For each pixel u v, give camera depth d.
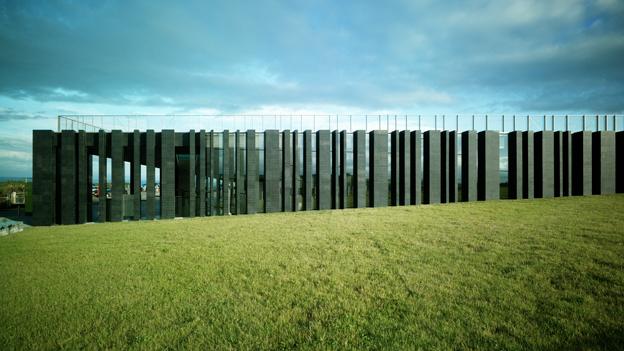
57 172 26.86
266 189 28.61
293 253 12.72
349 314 7.32
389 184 31.59
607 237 13.27
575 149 31.44
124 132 27.34
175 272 10.65
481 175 30.48
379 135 30.11
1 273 10.69
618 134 31.55
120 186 26.77
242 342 6.23
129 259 12.35
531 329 6.37
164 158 27.28
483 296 8.08
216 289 9.10
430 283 9.05
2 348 6.19
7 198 38.66
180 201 30.23
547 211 20.84
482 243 13.15
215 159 28.86
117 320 7.29
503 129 31.61
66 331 6.81
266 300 8.29
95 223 25.34
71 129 26.91
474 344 5.89
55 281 9.88
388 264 10.96
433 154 30.34
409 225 17.77
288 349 5.96
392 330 6.55
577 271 9.56
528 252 11.63
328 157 29.64
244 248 13.71
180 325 7.00
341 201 29.83
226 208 28.11
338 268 10.68
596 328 6.38
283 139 29.27
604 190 30.81
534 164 31.16
